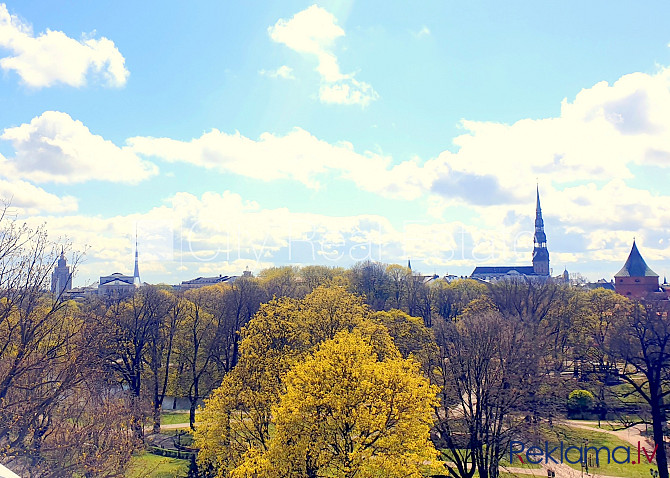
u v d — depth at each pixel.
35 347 25.45
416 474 25.33
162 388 70.50
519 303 80.00
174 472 41.69
